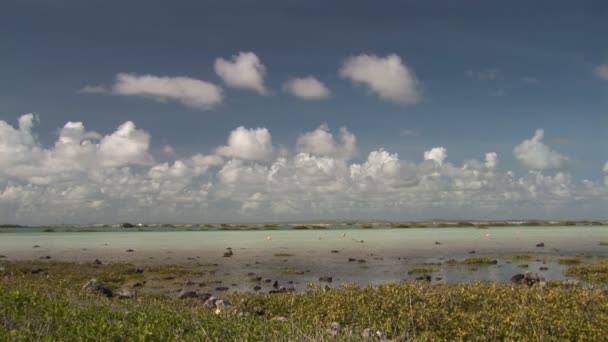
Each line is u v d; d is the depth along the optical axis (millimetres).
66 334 11758
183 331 13352
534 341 14438
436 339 15180
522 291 20844
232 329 13938
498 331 15312
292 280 39469
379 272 44031
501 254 61656
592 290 22266
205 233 172875
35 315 13328
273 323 15648
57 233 180250
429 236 120000
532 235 119750
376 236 124375
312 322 16859
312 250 73500
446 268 46500
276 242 99125
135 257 62375
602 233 130375
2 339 10555
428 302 19000
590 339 14531
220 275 42750
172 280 39469
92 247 85125
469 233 138875
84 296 21562
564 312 16844
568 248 71438
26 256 63500
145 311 16453
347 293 21328
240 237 129875
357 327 15969
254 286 35875
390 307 18312
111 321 13680
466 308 18859
